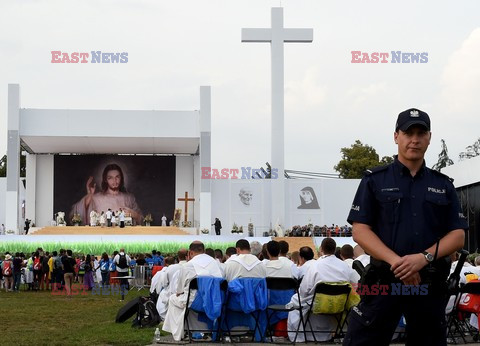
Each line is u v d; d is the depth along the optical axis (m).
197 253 13.15
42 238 54.66
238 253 13.10
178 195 65.81
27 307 22.97
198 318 13.12
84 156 65.25
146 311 16.33
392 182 5.02
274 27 58.38
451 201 5.02
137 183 65.50
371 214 5.04
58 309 22.17
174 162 65.88
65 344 13.36
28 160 64.94
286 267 13.29
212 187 63.47
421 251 4.93
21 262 32.78
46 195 65.00
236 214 63.53
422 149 4.99
